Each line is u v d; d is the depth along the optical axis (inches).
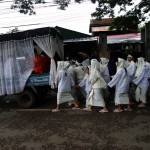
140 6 560.4
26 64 407.2
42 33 394.0
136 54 774.5
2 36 406.0
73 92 412.2
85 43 722.8
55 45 429.7
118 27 587.5
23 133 293.6
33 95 409.4
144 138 263.0
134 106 397.7
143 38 729.0
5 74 409.7
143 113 355.6
